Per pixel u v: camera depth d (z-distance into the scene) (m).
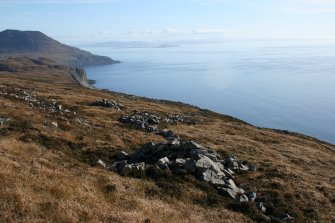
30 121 40.69
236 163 36.53
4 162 22.80
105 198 21.91
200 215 23.33
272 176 35.94
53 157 29.34
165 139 49.59
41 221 16.73
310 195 32.06
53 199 19.19
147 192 25.25
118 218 19.12
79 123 46.88
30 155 27.73
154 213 21.45
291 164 47.97
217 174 30.92
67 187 21.25
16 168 22.55
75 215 18.22
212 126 73.94
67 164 27.94
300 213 27.77
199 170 30.33
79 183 22.72
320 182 37.50
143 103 103.75
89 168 27.98
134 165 29.89
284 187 32.78
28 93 74.62
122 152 35.28
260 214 25.44
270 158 49.59
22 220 16.39
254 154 50.97
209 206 25.61
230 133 68.75
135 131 51.84
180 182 28.14
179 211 22.97
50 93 92.25
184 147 34.75
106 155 35.00
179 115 85.06
